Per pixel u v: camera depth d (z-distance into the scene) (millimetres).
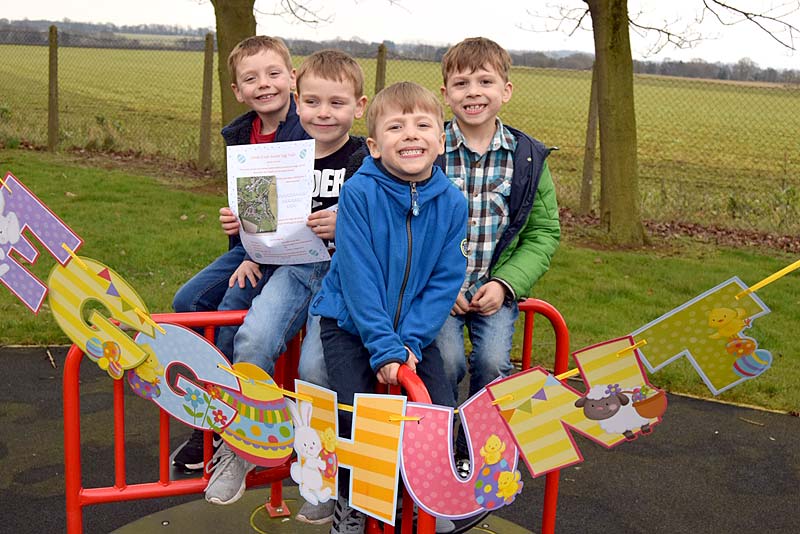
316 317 2979
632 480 4387
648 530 3912
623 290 7852
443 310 2707
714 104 28375
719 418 5195
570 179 14609
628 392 2598
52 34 14016
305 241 3033
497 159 3311
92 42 22422
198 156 14047
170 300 6699
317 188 3262
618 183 10008
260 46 3508
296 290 3145
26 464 4234
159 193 11148
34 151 14109
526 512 4031
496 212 3260
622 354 2584
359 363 2719
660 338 2588
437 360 2840
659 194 12117
